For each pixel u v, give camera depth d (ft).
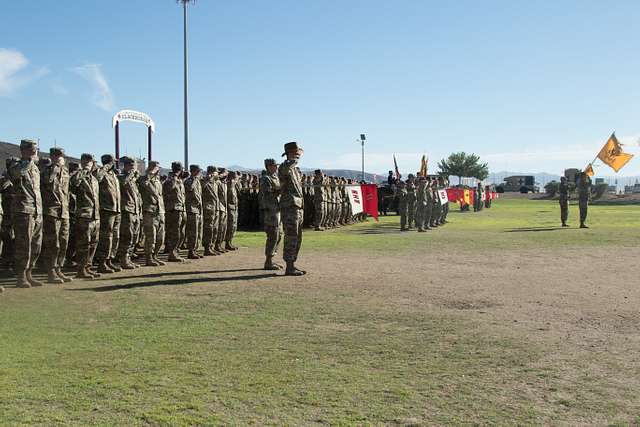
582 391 16.28
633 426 13.85
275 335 22.36
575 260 45.83
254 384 16.74
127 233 41.88
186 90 116.78
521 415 14.51
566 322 24.70
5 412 14.52
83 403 15.16
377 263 44.24
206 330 23.09
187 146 117.08
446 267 41.91
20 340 21.40
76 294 31.07
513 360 19.19
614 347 20.77
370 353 19.98
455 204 184.65
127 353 19.77
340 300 29.48
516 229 79.46
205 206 50.62
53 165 35.94
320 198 80.53
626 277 37.11
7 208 40.78
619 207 164.55
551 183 257.75
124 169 42.96
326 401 15.40
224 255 51.42
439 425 13.89
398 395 15.88
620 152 89.40
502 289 32.73
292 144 38.19
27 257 33.50
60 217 35.88
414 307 27.78
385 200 120.47
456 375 17.63
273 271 40.06
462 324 24.30
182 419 14.16
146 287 33.40
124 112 76.74
